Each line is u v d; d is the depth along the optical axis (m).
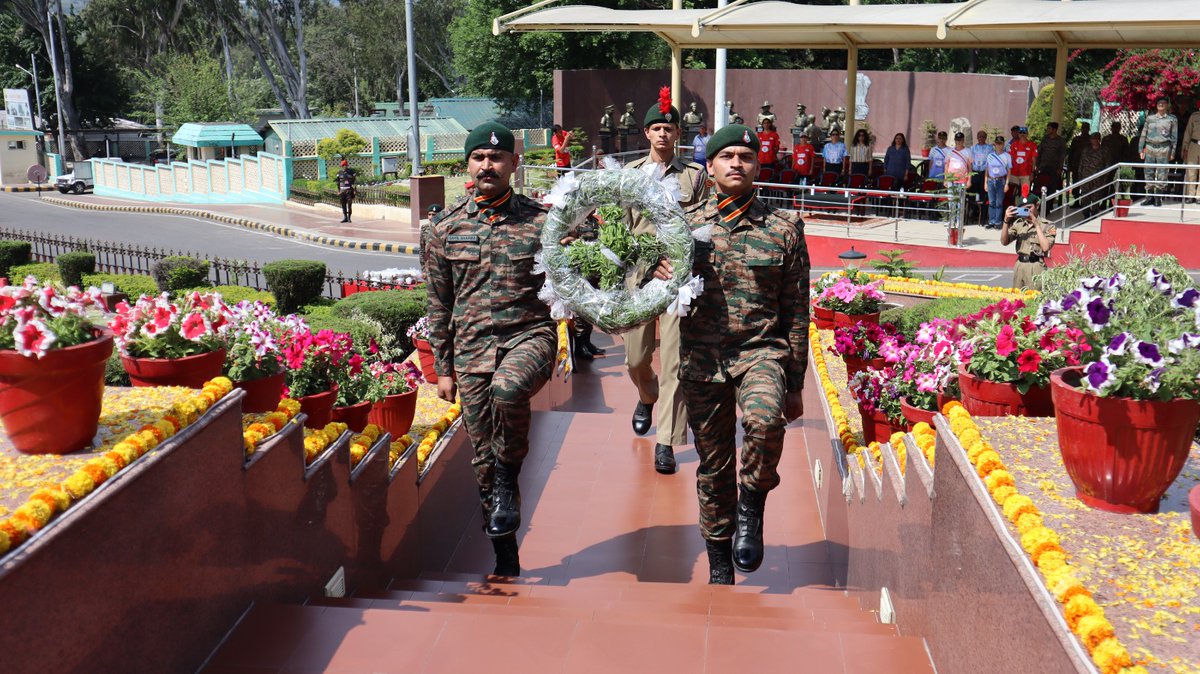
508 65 39.81
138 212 35.84
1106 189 18.59
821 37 21.11
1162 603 2.48
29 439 3.19
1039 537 2.66
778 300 4.83
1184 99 22.89
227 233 28.70
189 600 3.40
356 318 10.26
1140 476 2.91
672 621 4.12
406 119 40.94
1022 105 26.23
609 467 7.11
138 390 3.86
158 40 54.75
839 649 3.56
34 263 21.56
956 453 3.29
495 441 4.91
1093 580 2.59
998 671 2.74
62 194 43.22
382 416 6.23
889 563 4.20
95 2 53.25
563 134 23.78
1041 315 4.00
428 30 54.56
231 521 3.68
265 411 4.58
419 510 5.72
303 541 4.27
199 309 4.20
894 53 38.94
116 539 2.97
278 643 3.62
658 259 4.67
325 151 37.25
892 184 20.58
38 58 55.06
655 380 7.52
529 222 5.02
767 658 3.50
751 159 4.67
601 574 5.52
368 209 30.58
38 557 2.63
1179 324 3.03
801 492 6.77
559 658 3.54
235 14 50.97
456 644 3.62
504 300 5.00
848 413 6.78
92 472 2.94
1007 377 4.05
